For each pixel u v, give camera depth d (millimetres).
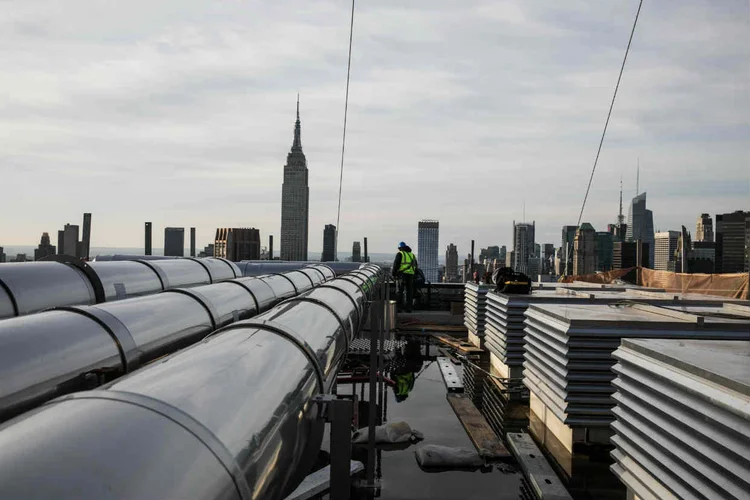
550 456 7352
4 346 3697
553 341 8133
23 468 1870
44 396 3730
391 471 6859
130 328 4887
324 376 4625
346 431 4090
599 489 6363
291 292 11703
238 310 7590
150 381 2797
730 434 3797
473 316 15992
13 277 6461
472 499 6074
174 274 10727
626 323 7344
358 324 9234
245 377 3215
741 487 3643
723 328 7270
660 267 122875
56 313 4574
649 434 4820
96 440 2107
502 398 10734
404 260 20859
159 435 2301
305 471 4168
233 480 2494
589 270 71438
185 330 5820
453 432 8430
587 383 7355
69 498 1810
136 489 1985
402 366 13742
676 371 4570
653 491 4719
